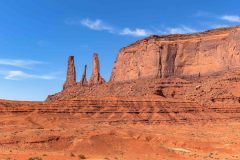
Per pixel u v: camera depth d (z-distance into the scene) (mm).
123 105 177000
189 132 142000
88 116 169375
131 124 163500
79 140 94875
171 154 94688
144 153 93188
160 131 141500
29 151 83812
